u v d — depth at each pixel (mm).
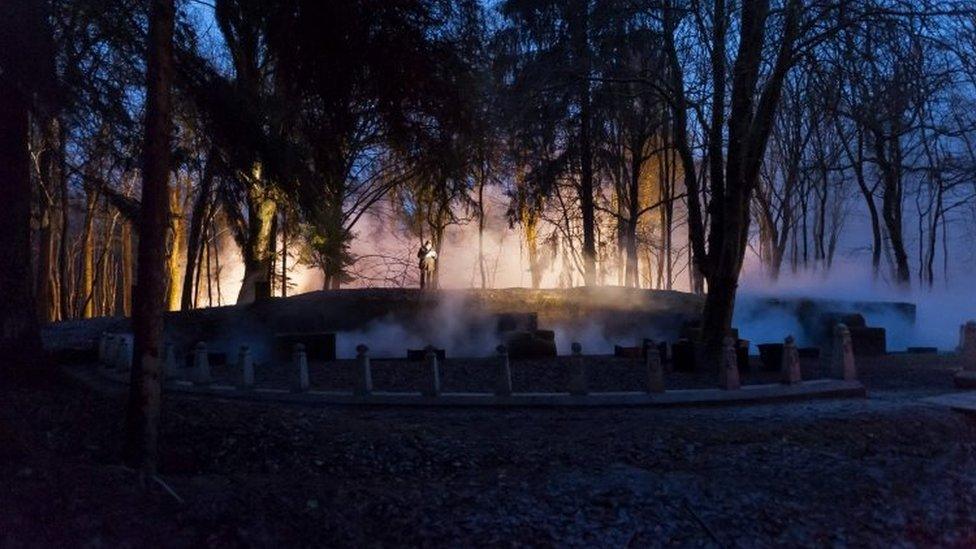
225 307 27281
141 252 8836
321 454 10211
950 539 8555
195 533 7449
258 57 14961
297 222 17938
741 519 8516
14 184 11484
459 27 14320
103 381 17766
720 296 18297
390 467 9977
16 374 11234
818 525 8555
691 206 19859
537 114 20141
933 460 10859
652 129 31734
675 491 9031
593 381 16484
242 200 15195
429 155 14859
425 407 14180
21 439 8336
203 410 11312
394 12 12898
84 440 9578
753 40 16812
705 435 11352
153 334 8820
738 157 18031
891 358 21625
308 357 21484
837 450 10977
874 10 14625
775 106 17719
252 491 8414
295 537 7621
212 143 14141
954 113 18750
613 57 19609
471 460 10227
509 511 8430
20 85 10727
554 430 11891
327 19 12758
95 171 14633
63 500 7445
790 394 14586
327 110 14016
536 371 17844
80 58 11766
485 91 18266
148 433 8711
